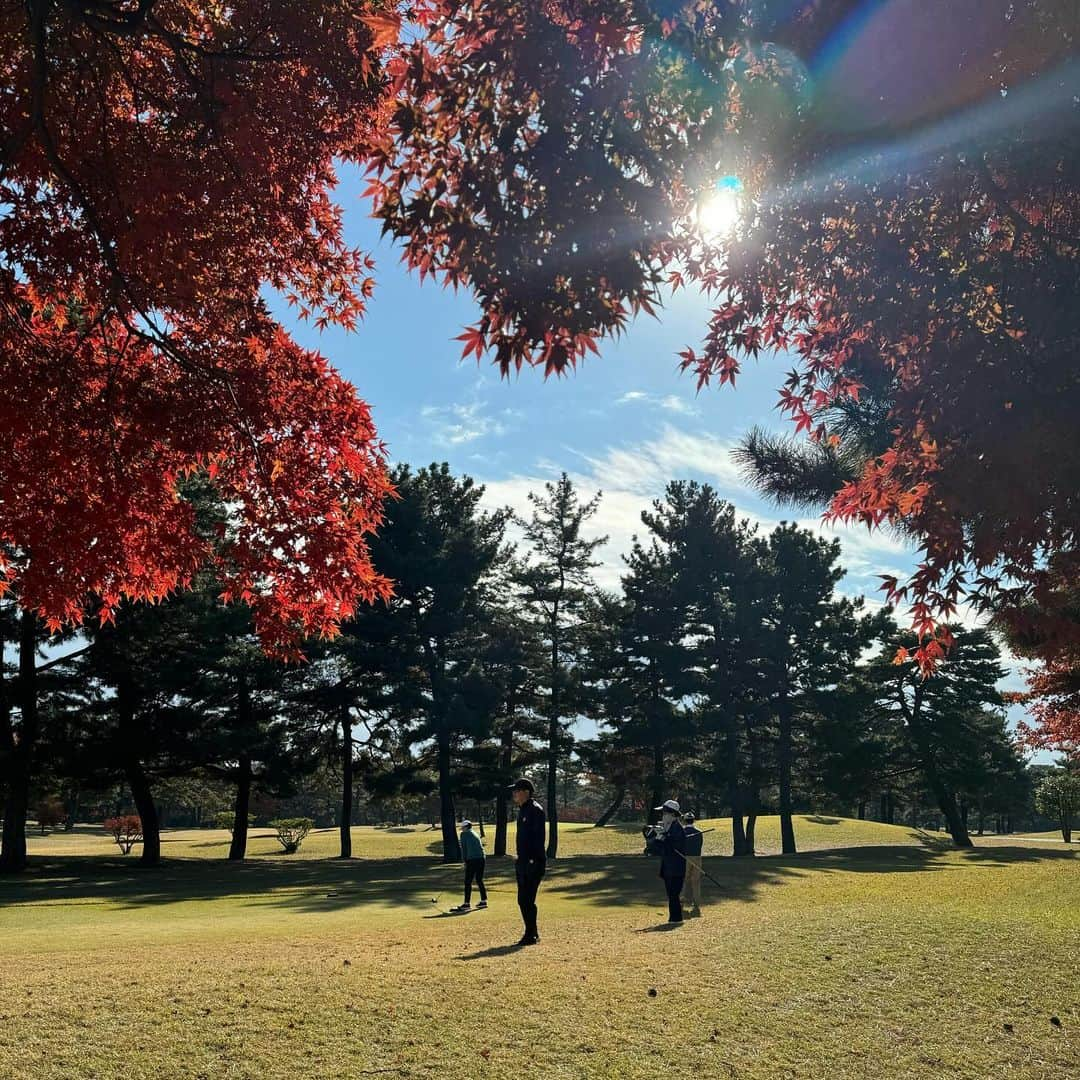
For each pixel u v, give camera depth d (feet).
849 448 36.11
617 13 15.35
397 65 16.63
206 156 26.53
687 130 16.88
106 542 26.35
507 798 138.62
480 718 121.39
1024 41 16.06
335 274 29.99
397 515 124.88
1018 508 17.61
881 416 31.55
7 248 25.96
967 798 240.12
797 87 16.72
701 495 138.10
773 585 136.87
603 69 15.81
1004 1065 22.00
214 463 28.63
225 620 107.14
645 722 134.72
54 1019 23.25
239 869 109.60
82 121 26.02
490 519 139.85
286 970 28.94
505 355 16.84
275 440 27.99
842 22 16.29
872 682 147.33
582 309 16.49
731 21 16.17
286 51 25.32
